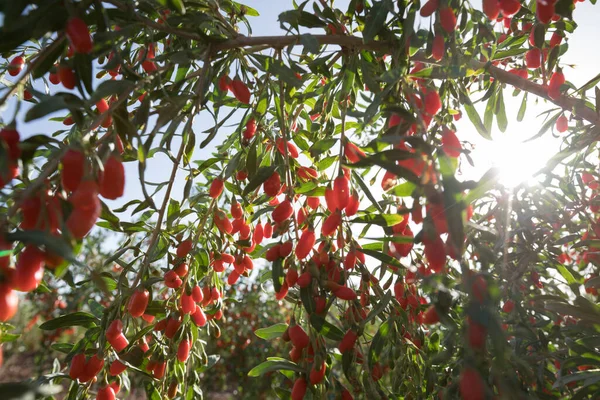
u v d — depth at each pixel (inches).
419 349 74.9
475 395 37.9
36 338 388.2
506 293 74.1
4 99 39.3
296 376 64.3
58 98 36.4
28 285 31.4
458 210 39.9
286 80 65.8
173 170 63.6
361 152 59.6
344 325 64.0
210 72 63.4
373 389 59.5
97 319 69.1
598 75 77.5
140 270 66.5
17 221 42.8
